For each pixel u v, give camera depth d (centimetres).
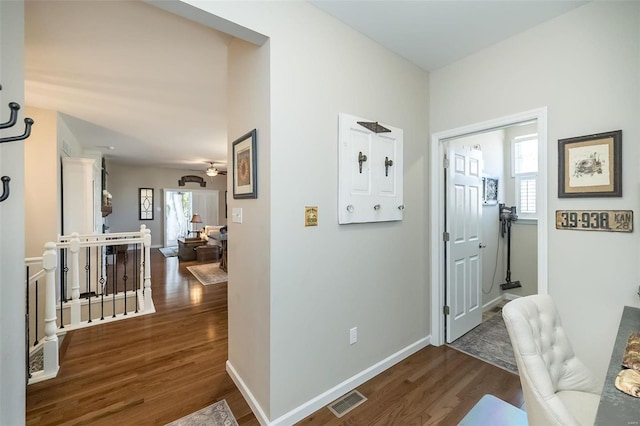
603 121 179
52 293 232
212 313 368
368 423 177
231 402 196
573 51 191
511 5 186
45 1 171
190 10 142
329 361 198
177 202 998
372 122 218
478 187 332
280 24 169
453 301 289
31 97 336
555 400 109
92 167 448
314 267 188
